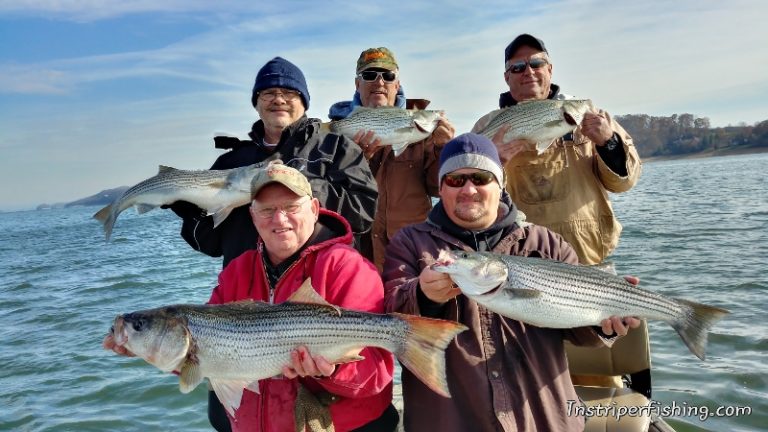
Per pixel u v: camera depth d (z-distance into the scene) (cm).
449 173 138
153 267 728
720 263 484
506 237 141
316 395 127
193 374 122
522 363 130
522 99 217
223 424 148
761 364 255
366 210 178
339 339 120
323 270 130
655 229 735
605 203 206
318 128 187
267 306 124
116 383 295
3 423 255
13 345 379
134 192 197
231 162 200
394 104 245
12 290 610
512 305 126
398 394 199
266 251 140
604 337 137
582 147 204
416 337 117
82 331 407
